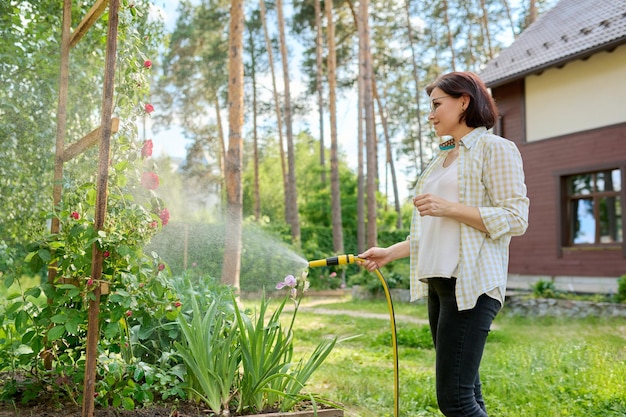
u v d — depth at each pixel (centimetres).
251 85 3109
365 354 622
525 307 1047
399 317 1020
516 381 426
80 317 255
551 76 1227
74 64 437
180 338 317
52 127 449
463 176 211
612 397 373
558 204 1205
